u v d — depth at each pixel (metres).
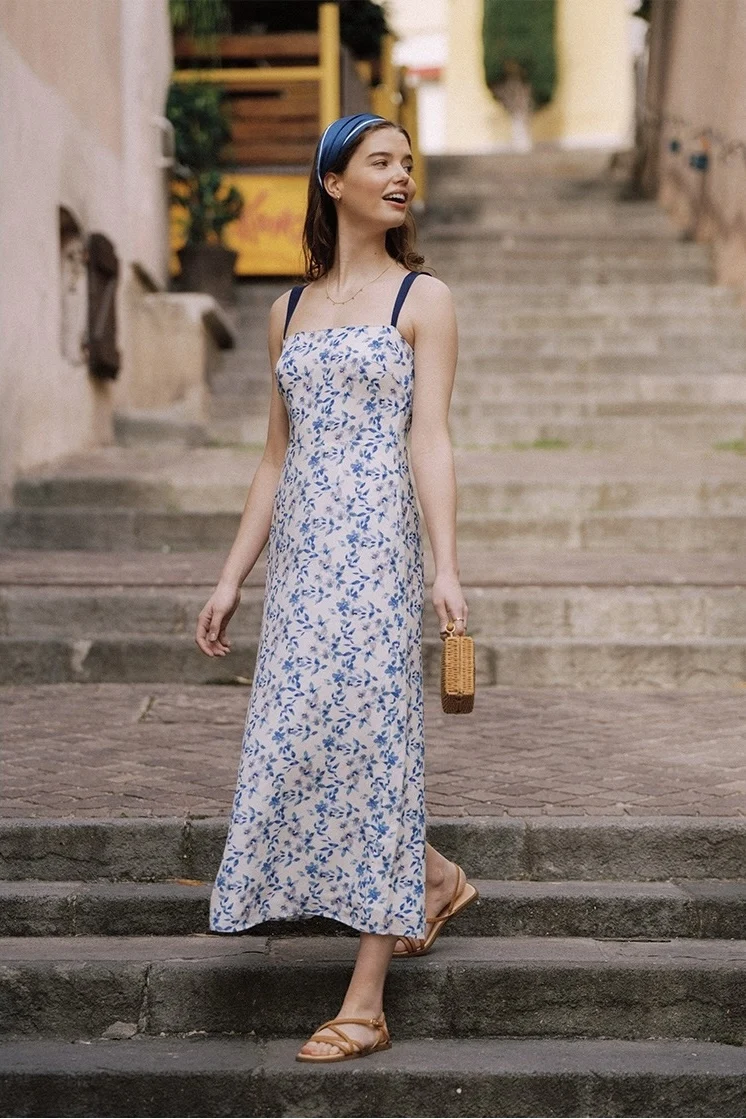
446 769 4.05
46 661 5.38
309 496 2.92
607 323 10.19
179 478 7.03
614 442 8.43
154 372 9.35
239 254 10.99
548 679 5.37
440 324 2.97
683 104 12.06
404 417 2.97
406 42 21.58
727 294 10.54
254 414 9.45
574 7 21.11
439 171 15.12
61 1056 2.93
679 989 3.09
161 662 5.37
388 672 2.85
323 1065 2.86
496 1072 2.85
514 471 7.26
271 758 2.81
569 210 12.83
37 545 6.80
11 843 3.50
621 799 3.74
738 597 5.56
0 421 6.88
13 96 7.07
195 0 10.73
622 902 3.33
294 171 10.88
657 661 5.34
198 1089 2.83
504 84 20.88
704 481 6.84
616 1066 2.89
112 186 9.09
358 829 2.85
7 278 6.99
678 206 12.30
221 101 10.70
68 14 8.10
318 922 3.37
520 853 3.51
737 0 10.04
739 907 3.31
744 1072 2.87
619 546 6.62
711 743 4.39
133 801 3.71
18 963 3.10
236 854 2.81
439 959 3.13
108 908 3.35
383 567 2.87
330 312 3.04
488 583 5.70
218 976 3.08
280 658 2.86
